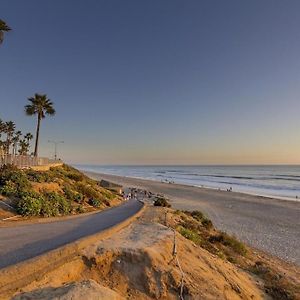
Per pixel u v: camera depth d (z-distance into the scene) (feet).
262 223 124.77
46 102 174.50
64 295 22.41
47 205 63.67
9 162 102.27
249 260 66.03
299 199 212.64
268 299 40.60
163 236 41.83
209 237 75.15
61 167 183.83
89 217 63.52
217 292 32.91
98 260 30.91
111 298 24.13
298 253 82.74
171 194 230.27
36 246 32.99
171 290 30.50
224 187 311.06
